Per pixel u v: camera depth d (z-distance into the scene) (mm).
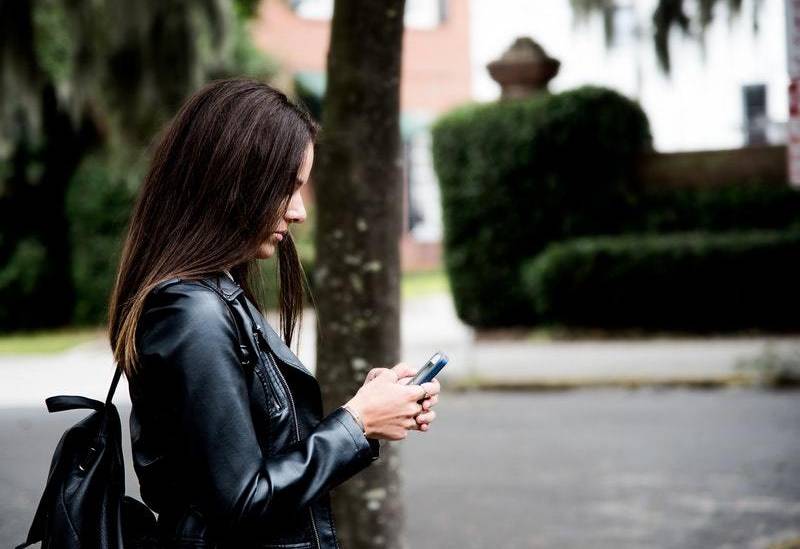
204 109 2084
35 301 18578
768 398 10766
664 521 6441
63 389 11609
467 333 16000
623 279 14805
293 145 2080
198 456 1896
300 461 1943
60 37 16000
